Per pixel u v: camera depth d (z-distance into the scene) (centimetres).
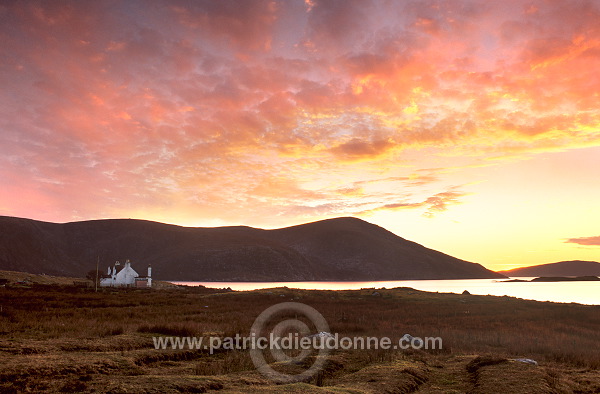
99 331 2089
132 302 4603
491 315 4075
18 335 1911
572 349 2253
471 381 1457
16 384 1073
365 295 6631
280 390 1134
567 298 10725
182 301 5028
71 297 5075
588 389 1349
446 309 4566
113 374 1279
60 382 1097
